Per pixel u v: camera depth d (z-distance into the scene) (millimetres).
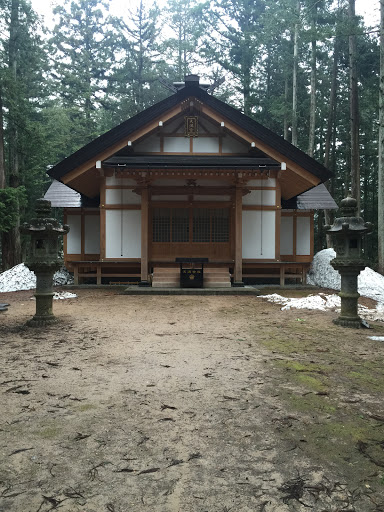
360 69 24172
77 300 10992
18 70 24016
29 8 22500
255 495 2047
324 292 13320
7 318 8008
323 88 31891
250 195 15039
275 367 4539
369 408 3309
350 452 2523
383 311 9500
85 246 16797
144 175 13352
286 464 2367
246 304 10273
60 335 6336
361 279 13953
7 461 2391
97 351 5289
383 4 16922
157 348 5469
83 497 2025
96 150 13602
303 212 17516
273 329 6922
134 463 2367
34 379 4059
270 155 14039
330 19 22781
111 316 8273
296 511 1918
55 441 2658
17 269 15719
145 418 3057
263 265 14891
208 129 15133
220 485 2139
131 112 36469
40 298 7281
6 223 15938
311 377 4172
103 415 3115
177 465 2346
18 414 3137
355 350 5426
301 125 31219
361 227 7055
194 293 12375
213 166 13062
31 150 22516
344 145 31359
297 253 17453
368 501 2004
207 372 4332
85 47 38156
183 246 15023
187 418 3062
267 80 34719
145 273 13766
